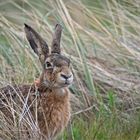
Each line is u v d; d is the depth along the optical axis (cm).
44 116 1733
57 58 1730
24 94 1753
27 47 2034
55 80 1719
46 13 2248
